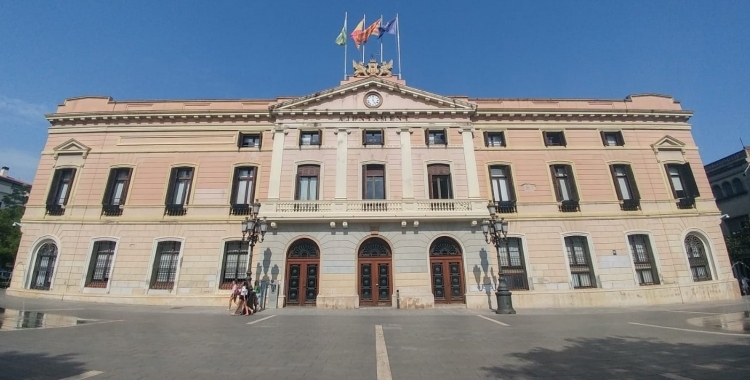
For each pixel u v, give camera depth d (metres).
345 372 5.97
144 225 20.50
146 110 22.39
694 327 10.82
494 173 21.97
